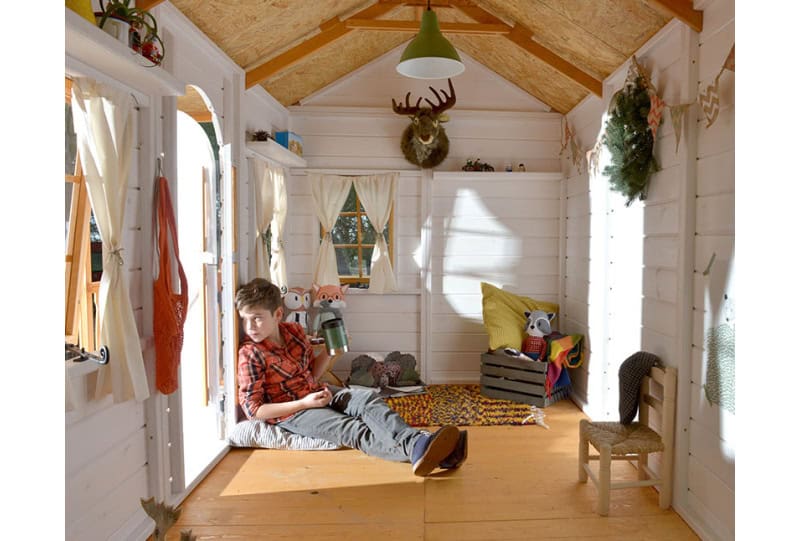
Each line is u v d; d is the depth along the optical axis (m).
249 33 3.49
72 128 2.23
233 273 3.72
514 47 4.50
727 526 2.44
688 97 2.79
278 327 3.75
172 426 2.85
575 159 4.80
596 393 4.25
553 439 3.82
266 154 4.32
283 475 3.21
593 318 4.38
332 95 5.27
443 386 5.18
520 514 2.76
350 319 5.34
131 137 2.28
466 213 5.29
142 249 2.55
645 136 3.28
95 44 1.79
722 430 2.50
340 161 5.28
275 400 3.68
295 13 3.56
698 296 2.75
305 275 5.31
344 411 3.64
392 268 5.33
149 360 2.57
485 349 5.34
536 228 5.31
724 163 2.51
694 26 2.72
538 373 4.53
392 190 5.25
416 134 4.89
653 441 2.84
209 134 4.84
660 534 2.58
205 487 3.06
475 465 3.36
